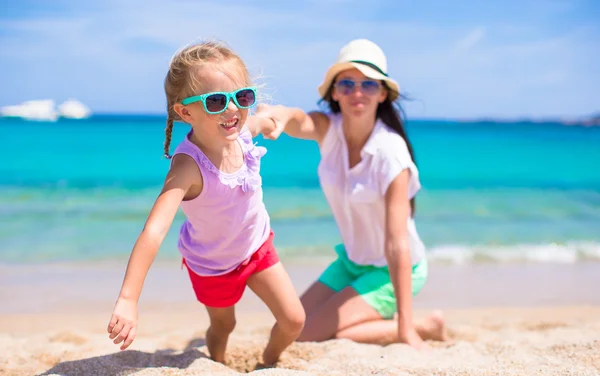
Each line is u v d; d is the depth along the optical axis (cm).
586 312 538
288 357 349
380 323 398
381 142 391
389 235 382
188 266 320
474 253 810
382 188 389
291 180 1498
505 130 4300
